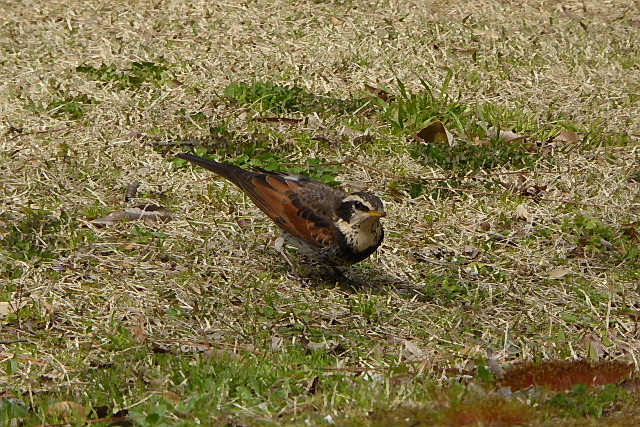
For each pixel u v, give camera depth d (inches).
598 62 772.6
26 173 553.9
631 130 661.9
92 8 847.7
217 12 847.1
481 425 321.7
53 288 441.1
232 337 407.8
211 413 337.1
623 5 915.4
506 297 460.8
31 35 782.5
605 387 350.9
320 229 450.6
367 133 636.1
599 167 603.5
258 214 530.3
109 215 511.2
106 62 738.2
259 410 340.2
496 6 893.8
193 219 518.9
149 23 818.2
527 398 341.4
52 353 389.7
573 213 546.6
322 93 697.6
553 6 903.7
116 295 438.6
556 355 406.0
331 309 441.4
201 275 462.9
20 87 675.4
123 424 331.9
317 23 833.5
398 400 345.4
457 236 518.0
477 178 584.4
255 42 787.4
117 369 371.6
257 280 462.0
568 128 650.2
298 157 601.3
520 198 560.7
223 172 482.0
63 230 495.2
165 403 344.2
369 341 412.5
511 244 514.3
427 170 590.6
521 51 790.5
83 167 565.0
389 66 737.6
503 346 415.2
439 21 850.1
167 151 596.7
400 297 457.4
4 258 461.7
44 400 350.0
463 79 732.0
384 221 527.8
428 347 410.6
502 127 654.5
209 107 665.0
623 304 457.1
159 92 680.4
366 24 831.7
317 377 362.3
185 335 408.8
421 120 644.7
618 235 526.6
